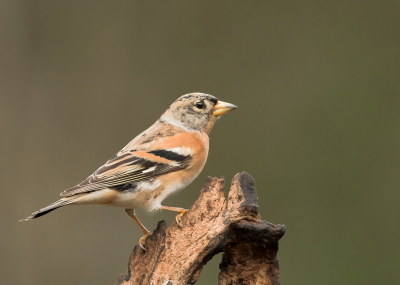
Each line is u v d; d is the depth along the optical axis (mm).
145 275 5488
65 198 6156
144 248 5812
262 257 5316
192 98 7461
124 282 5691
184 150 6844
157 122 7680
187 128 7398
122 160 6477
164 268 5250
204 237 5188
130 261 5801
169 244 5344
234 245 5281
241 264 5352
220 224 5156
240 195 5234
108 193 6332
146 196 6531
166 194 6684
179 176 6770
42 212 5930
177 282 5133
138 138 7043
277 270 5309
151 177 6551
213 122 7715
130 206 6586
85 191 6195
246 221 5121
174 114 7496
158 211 6898
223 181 5434
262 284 5312
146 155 6574
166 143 6832
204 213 5344
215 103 7637
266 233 5105
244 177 5406
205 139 7434
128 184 6414
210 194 5410
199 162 7051
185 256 5199
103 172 6379
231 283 5363
